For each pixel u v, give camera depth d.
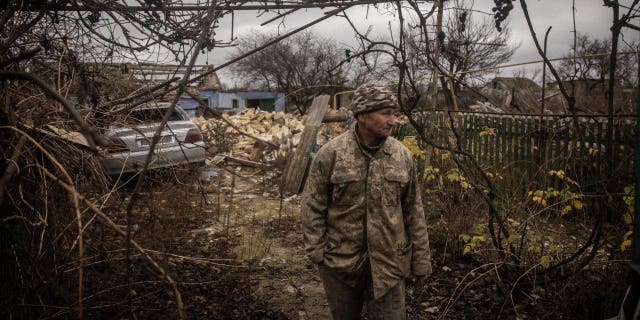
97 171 3.13
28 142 2.51
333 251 2.18
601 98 9.91
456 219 4.52
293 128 14.81
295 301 3.58
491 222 3.35
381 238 2.10
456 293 3.61
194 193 6.36
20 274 2.38
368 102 2.02
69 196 2.88
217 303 3.38
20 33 2.51
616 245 3.24
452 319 3.23
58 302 2.56
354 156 2.12
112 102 3.27
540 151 6.04
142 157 5.60
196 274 3.81
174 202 5.06
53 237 2.56
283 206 6.57
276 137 11.94
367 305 2.24
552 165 5.41
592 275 3.51
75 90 3.21
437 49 4.20
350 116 9.01
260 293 3.70
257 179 8.47
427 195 5.27
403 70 2.86
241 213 6.08
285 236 5.17
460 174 4.55
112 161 5.36
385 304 2.16
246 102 37.56
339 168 2.12
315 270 4.21
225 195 7.00
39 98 2.92
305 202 2.24
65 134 2.85
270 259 4.45
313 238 2.21
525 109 14.14
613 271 3.35
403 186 2.15
